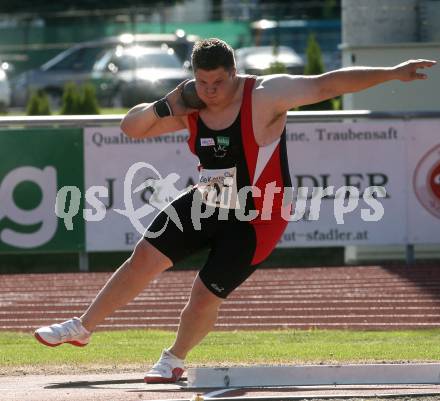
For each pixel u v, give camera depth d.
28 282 32.47
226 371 15.80
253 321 26.06
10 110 77.62
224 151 15.07
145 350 21.12
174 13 100.69
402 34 41.53
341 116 33.06
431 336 23.12
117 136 33.16
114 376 17.42
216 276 15.58
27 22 86.38
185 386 16.00
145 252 15.91
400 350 20.36
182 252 15.98
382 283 31.00
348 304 27.94
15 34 89.06
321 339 22.91
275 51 63.28
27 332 25.14
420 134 33.41
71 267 35.66
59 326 16.27
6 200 33.50
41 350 21.44
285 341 22.62
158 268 15.95
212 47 14.50
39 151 33.34
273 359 19.20
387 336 23.22
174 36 81.94
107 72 74.19
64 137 33.34
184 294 29.86
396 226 33.66
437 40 41.31
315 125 33.22
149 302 28.64
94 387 16.09
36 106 52.84
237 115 14.95
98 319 16.34
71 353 20.80
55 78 76.50
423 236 33.75
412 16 41.53
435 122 33.41
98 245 33.53
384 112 33.12
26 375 17.92
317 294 29.38
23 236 33.59
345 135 33.28
